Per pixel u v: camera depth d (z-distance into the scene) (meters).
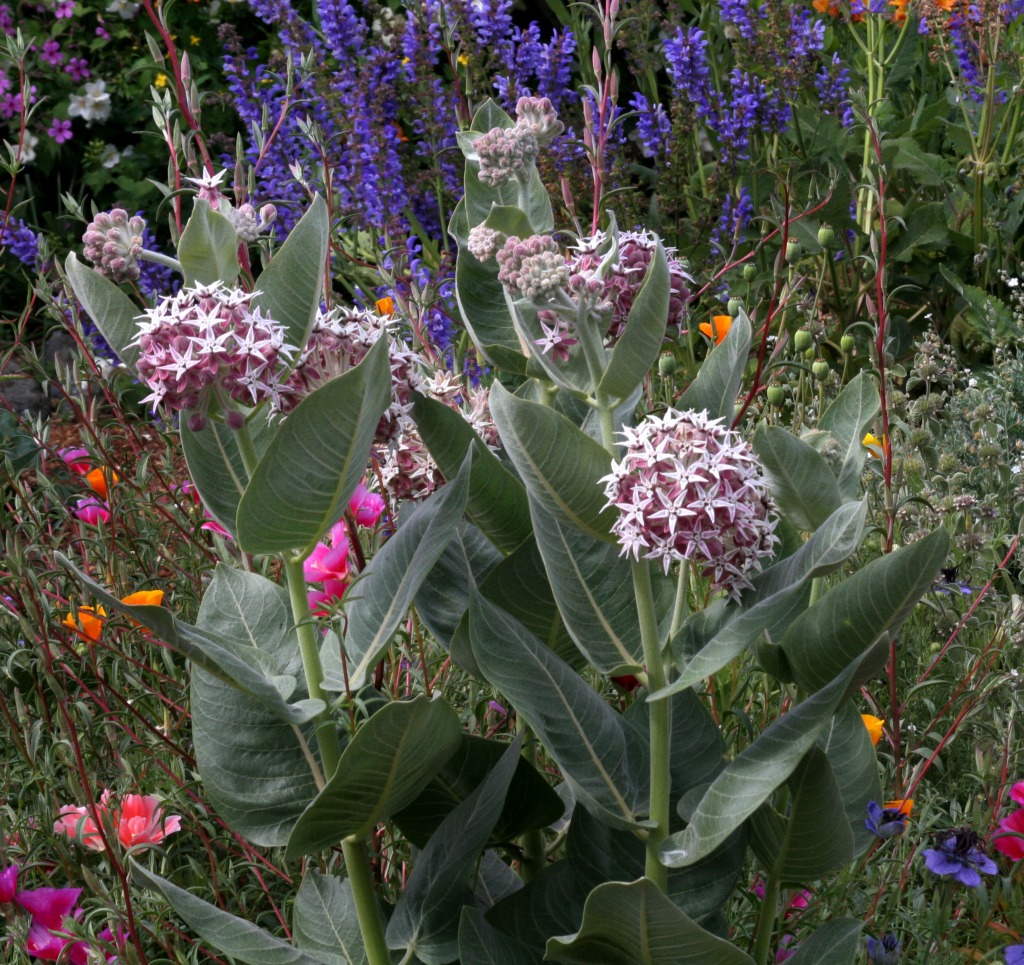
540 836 2.12
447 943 1.78
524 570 1.91
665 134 5.50
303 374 1.65
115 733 2.50
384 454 2.09
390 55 5.23
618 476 1.55
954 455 4.00
